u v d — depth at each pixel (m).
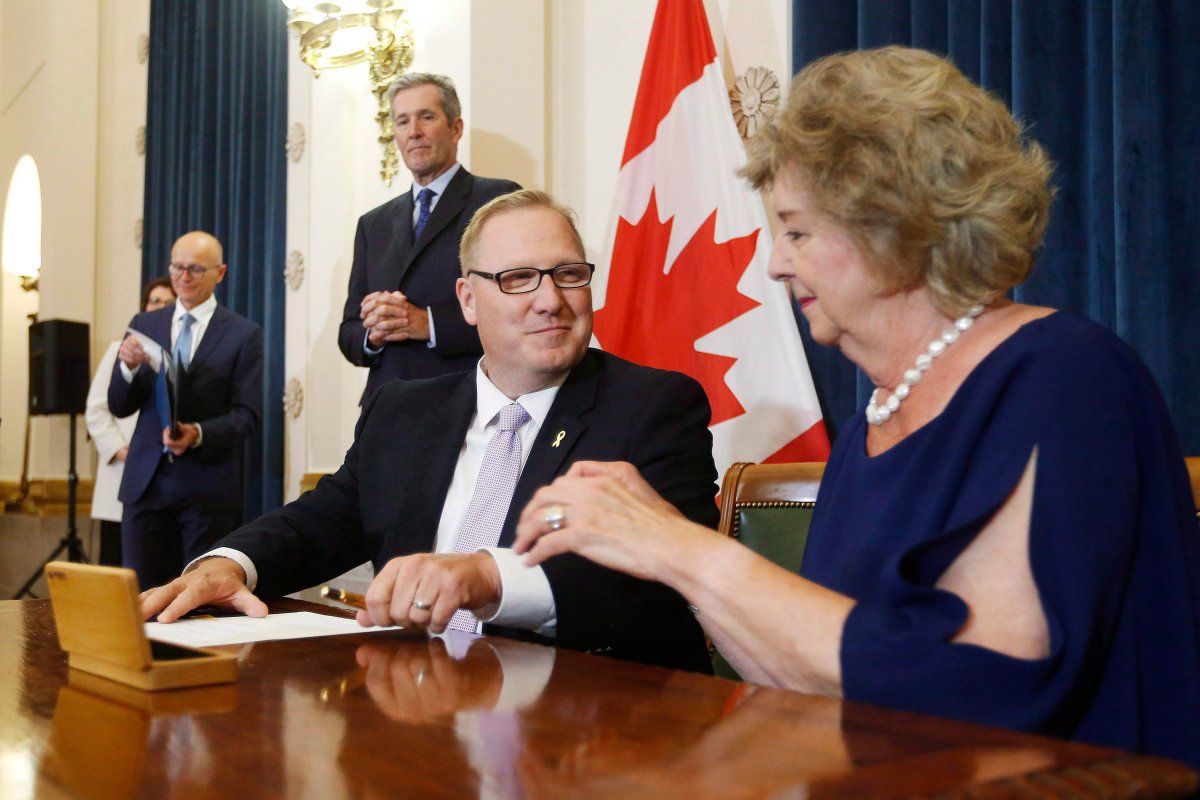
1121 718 0.89
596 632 1.35
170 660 0.95
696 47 3.07
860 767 0.63
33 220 7.94
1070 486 0.89
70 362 5.78
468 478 1.81
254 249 5.05
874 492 1.08
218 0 5.64
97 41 6.87
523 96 3.61
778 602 0.92
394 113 3.22
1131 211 1.99
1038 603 0.88
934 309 1.10
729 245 2.90
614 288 3.07
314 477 4.45
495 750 0.69
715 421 2.83
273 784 0.63
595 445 1.71
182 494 4.24
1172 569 0.92
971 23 2.39
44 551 6.45
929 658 0.84
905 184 1.04
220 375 4.39
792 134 1.09
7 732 0.78
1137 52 2.00
